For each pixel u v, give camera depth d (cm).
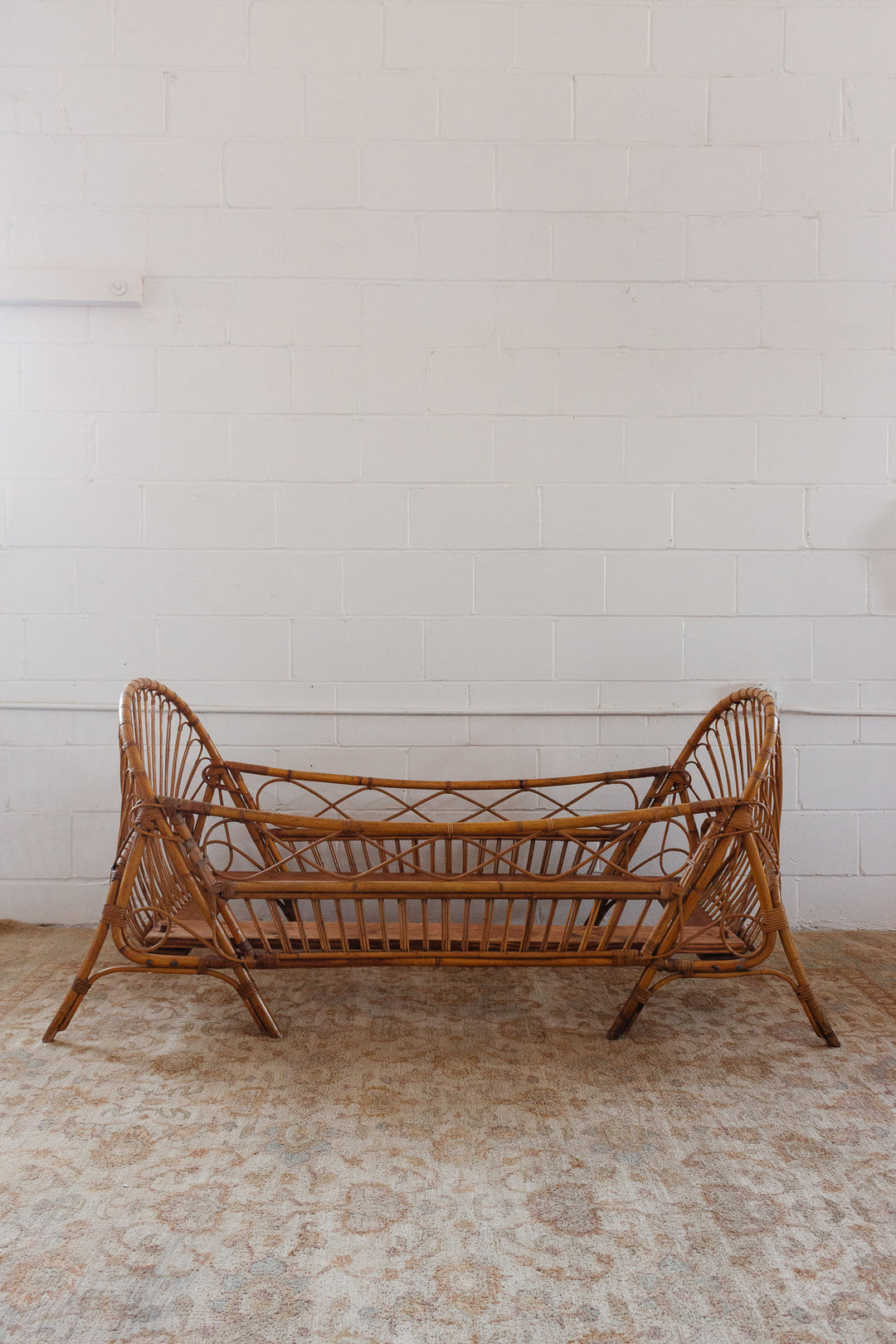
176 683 225
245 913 227
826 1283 109
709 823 160
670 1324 103
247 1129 140
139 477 222
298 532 224
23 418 221
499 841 187
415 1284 108
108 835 227
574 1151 135
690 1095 151
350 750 228
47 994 187
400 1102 148
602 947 165
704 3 219
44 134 218
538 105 220
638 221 221
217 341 221
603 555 225
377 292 221
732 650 227
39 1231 117
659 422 224
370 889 154
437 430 223
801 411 224
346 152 219
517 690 227
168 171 219
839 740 228
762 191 221
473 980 198
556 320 222
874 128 221
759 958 165
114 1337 100
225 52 218
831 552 226
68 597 224
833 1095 152
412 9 217
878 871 230
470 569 225
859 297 223
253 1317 103
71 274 217
